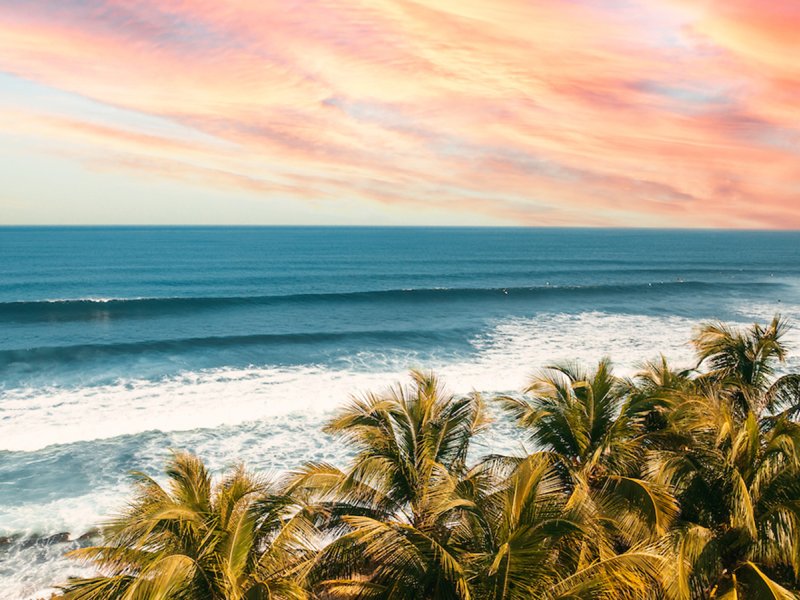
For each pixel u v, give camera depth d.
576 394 9.93
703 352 13.08
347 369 23.11
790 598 6.07
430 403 8.90
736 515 6.96
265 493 7.21
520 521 6.05
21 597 9.57
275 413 17.77
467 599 5.34
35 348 24.86
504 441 15.92
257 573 6.56
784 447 7.36
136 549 6.64
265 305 40.84
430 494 7.16
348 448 15.41
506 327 32.72
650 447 9.25
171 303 39.50
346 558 6.94
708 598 7.06
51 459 14.30
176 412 17.61
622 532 7.49
